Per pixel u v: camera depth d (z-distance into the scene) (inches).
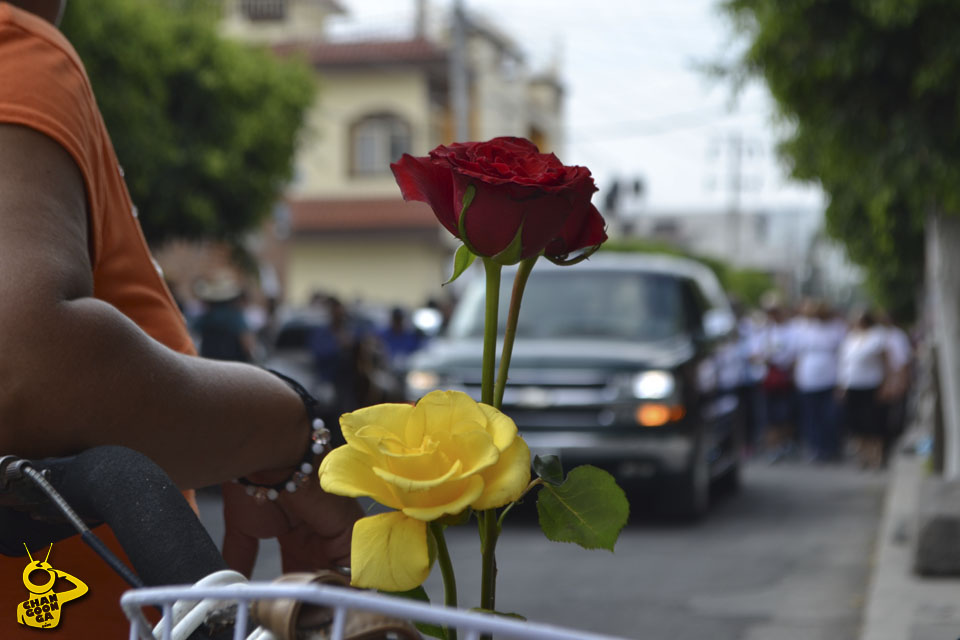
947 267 304.0
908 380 593.6
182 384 40.6
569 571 273.4
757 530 342.0
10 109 41.2
